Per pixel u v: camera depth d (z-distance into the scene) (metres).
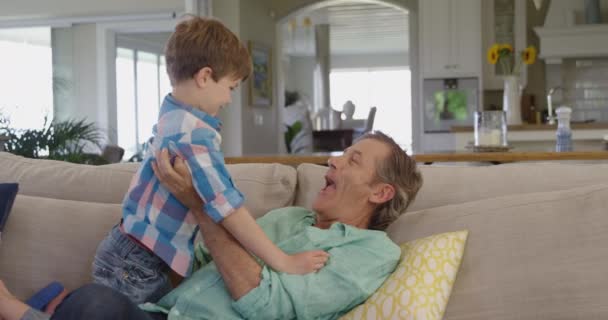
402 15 13.94
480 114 3.45
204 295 1.52
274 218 1.74
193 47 1.49
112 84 9.11
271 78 9.21
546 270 1.49
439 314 1.46
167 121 1.49
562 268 1.48
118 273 1.53
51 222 1.87
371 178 1.68
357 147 1.72
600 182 1.73
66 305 1.26
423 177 1.87
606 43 8.05
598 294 1.44
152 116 9.75
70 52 9.14
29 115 9.17
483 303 1.50
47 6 9.01
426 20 8.34
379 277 1.53
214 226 1.47
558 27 8.11
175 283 1.75
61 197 2.06
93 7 8.94
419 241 1.58
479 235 1.58
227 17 8.03
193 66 1.49
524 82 8.27
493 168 1.85
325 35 14.99
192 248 1.53
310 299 1.46
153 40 9.65
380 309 1.44
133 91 9.45
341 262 1.50
